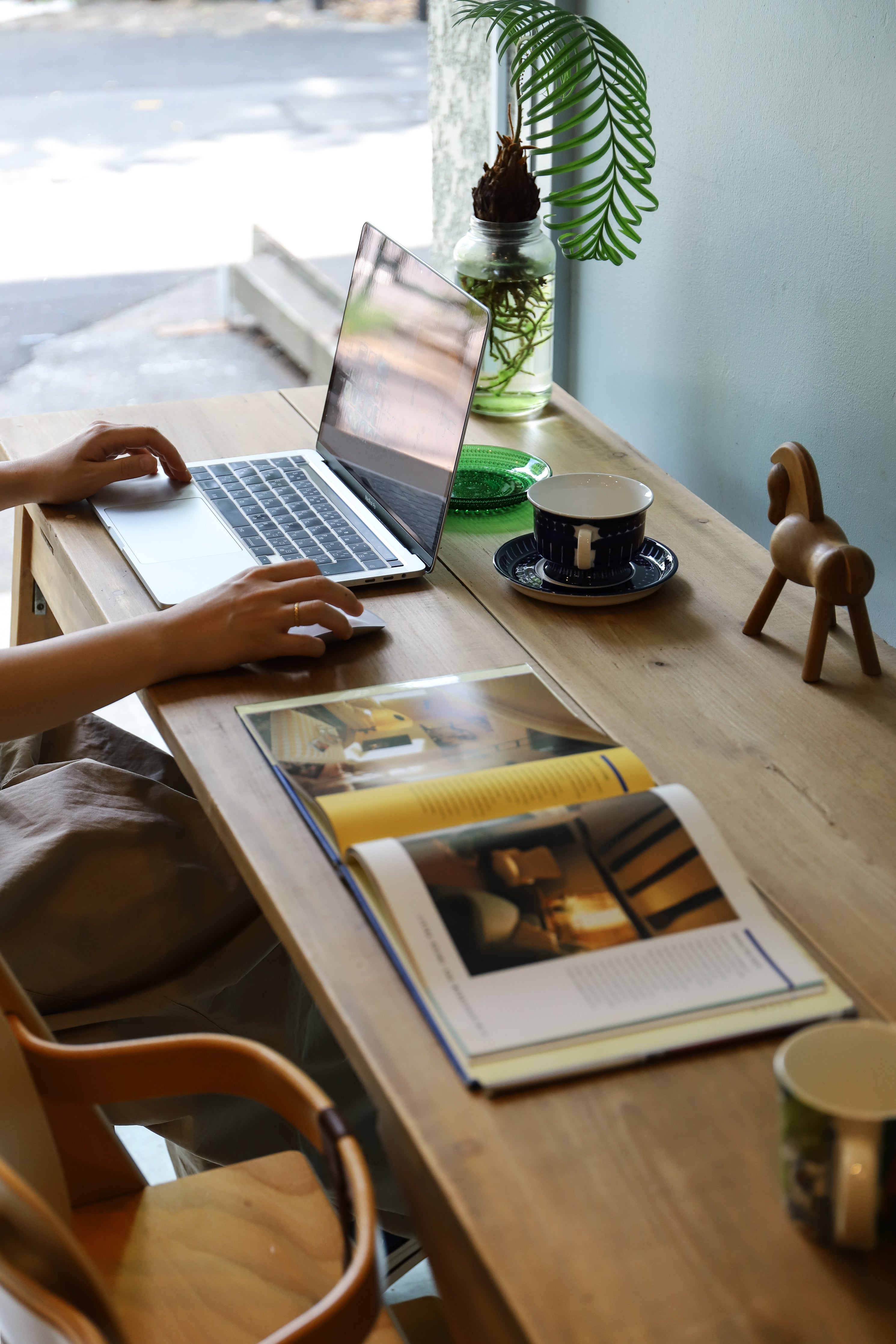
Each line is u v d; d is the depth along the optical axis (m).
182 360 3.25
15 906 1.01
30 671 0.92
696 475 1.73
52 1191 0.72
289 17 4.00
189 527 1.20
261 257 3.43
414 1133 0.57
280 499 1.27
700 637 1.04
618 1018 0.62
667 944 0.66
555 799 0.78
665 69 1.61
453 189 2.11
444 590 1.12
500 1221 0.53
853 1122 0.49
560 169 1.45
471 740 0.86
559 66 1.42
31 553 1.47
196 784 0.85
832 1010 0.63
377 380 1.28
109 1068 0.73
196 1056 0.73
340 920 0.71
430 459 1.14
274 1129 1.17
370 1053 0.61
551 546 1.10
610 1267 0.51
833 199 1.36
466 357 1.11
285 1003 1.17
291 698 0.93
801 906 0.72
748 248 1.51
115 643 0.95
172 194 3.59
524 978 0.64
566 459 1.40
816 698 0.95
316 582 1.01
